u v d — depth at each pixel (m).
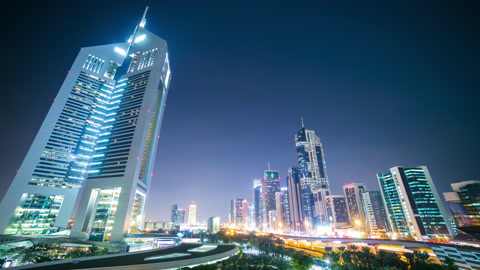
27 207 184.00
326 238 197.75
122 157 183.88
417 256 91.00
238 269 88.69
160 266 70.00
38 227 185.75
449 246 102.94
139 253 91.38
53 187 197.75
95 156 193.00
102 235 160.50
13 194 180.50
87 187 179.75
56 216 196.62
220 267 90.25
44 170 196.62
